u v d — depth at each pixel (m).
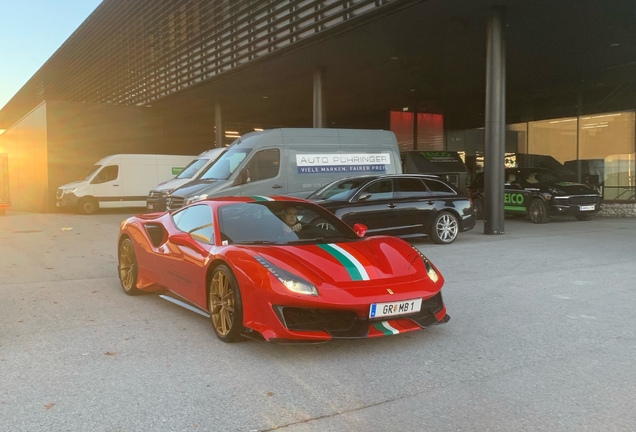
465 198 10.65
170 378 3.52
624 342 4.25
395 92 20.81
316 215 5.26
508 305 5.48
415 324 4.05
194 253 4.75
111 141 24.47
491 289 6.24
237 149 11.83
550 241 10.69
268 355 3.99
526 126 20.81
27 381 3.48
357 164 12.23
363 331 3.81
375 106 24.16
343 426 2.83
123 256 6.23
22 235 12.77
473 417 2.93
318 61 16.08
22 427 2.82
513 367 3.70
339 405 3.10
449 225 10.38
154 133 25.48
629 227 13.43
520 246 9.97
